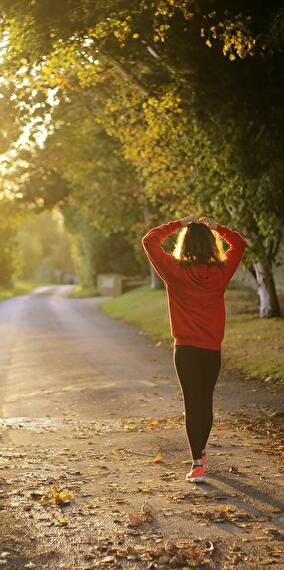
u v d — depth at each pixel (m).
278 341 15.85
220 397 10.74
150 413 9.76
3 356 18.50
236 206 17.45
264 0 13.36
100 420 9.37
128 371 14.37
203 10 13.33
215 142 16.56
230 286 33.12
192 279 5.89
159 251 5.96
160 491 5.80
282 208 16.64
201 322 5.93
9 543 4.68
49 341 22.05
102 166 31.70
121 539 4.70
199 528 4.87
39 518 5.16
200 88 15.88
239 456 6.94
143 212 39.56
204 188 18.05
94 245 61.59
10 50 12.17
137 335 22.48
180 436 8.02
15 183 31.27
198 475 6.01
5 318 35.22
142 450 7.41
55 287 101.62
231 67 14.98
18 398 11.63
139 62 17.11
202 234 5.95
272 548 4.48
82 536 4.77
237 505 5.35
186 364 5.95
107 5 11.38
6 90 15.21
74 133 28.45
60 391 12.14
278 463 6.61
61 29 11.86
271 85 15.09
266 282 20.58
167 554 4.39
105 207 37.66
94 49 13.74
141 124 19.02
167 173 19.00
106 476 6.35
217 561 4.31
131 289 49.78
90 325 27.91
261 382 11.95
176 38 14.31
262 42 11.71
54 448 7.65
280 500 5.44
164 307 29.47
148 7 11.48
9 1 11.36
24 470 6.61
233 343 16.62
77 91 21.34
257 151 15.98
